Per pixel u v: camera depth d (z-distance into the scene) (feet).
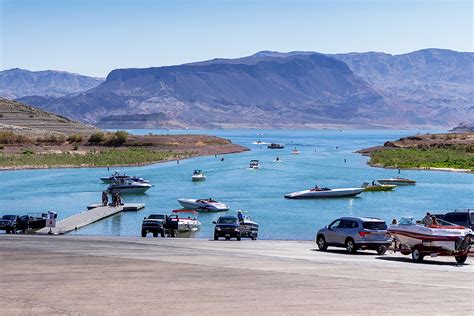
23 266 102.32
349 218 138.92
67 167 536.83
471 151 653.71
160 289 82.28
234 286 85.20
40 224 223.92
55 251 127.13
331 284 88.02
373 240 134.72
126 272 96.53
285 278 92.68
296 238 200.95
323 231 141.79
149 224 197.67
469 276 99.35
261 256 123.85
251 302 74.69
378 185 369.50
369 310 71.05
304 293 80.79
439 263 119.96
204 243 159.63
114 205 289.53
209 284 86.58
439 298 78.43
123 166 554.05
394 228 127.95
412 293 81.82
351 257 127.34
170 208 295.89
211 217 271.08
